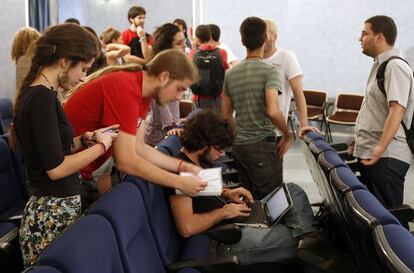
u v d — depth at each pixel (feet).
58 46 5.15
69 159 5.17
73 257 3.52
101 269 3.79
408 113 8.71
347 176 5.73
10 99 14.78
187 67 5.78
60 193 5.33
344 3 20.89
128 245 4.66
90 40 5.32
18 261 7.10
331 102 20.49
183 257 6.20
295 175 16.12
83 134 5.80
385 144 8.45
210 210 7.02
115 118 5.69
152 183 5.83
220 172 6.73
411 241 3.70
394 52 8.73
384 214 4.33
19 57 10.69
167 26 9.99
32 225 5.34
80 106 5.89
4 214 8.29
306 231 7.32
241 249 6.92
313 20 21.29
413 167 16.49
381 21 8.71
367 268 5.07
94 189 6.51
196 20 22.49
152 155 6.46
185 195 6.51
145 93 5.93
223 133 6.89
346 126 20.47
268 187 9.28
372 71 9.14
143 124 6.41
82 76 5.43
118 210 4.48
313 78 21.80
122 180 5.65
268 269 6.91
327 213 7.99
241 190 7.85
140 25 17.48
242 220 7.32
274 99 8.88
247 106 9.23
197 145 6.86
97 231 3.97
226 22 21.81
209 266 5.74
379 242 3.76
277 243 6.97
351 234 5.56
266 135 9.30
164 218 6.30
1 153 8.35
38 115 5.01
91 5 23.99
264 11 21.52
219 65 14.89
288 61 10.54
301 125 10.53
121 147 5.67
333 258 6.57
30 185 5.45
